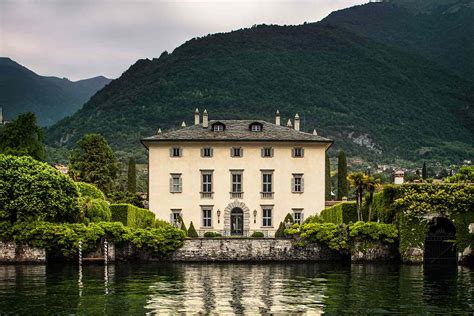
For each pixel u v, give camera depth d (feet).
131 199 351.67
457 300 146.00
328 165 391.04
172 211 317.22
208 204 317.22
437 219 244.42
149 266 226.79
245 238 243.81
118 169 400.88
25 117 313.94
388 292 158.30
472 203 221.87
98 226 236.02
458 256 221.87
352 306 139.54
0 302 144.87
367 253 231.71
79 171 374.22
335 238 236.43
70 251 230.27
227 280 184.24
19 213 233.14
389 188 233.96
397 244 231.50
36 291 161.27
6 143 307.37
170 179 317.63
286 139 318.04
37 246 230.07
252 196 318.65
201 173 318.24
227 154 319.06
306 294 156.46
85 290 163.43
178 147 318.86
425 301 145.07
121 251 241.55
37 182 234.79
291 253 242.58
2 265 226.17
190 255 243.19
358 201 261.24
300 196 319.27
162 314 131.64
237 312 133.69
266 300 147.84
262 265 230.89
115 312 133.49
